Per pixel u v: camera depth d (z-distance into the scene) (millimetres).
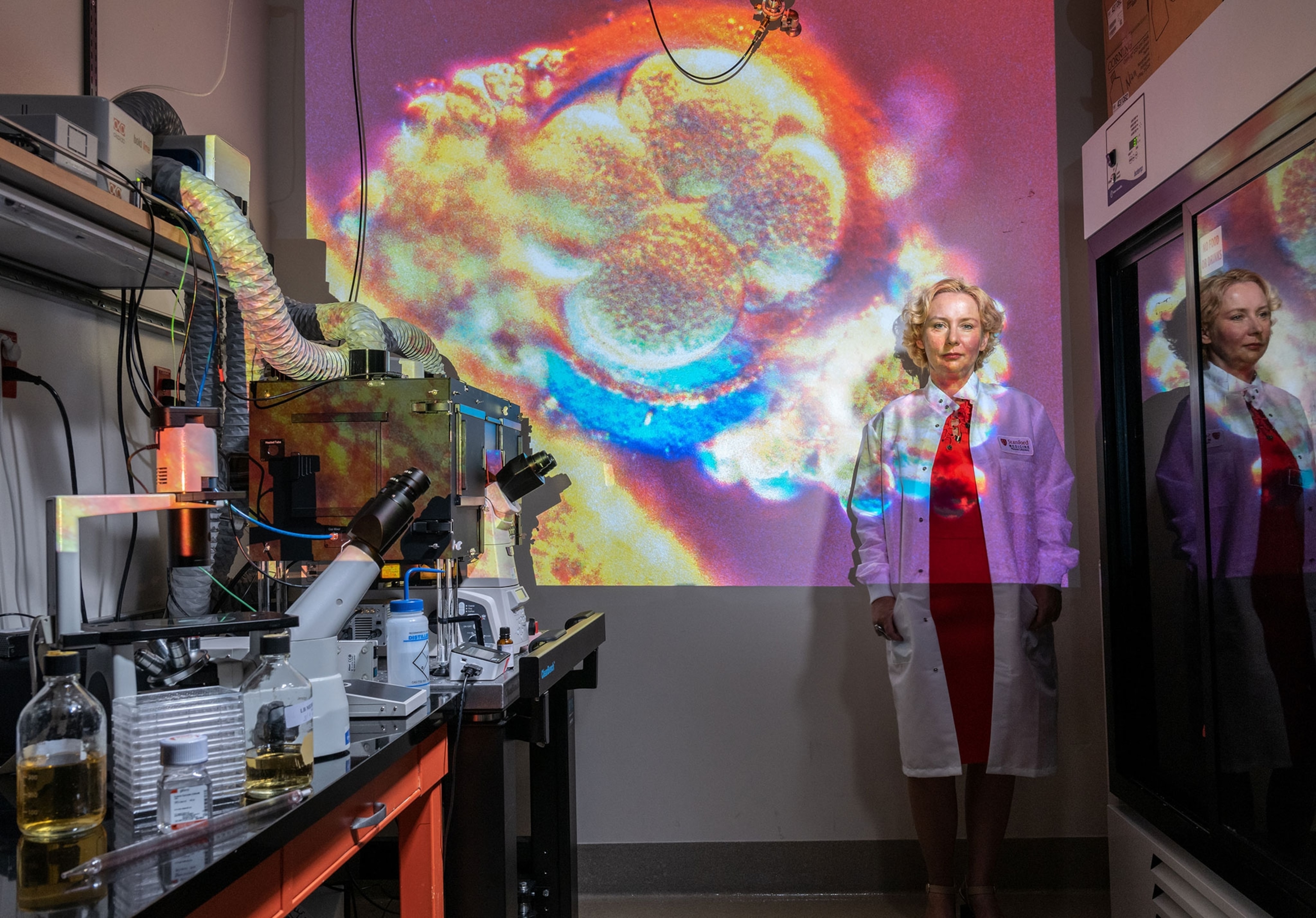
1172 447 2225
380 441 1944
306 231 2971
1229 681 1909
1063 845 2787
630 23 2953
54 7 1942
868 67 2930
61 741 976
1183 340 2146
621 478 2920
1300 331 1606
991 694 2480
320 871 1169
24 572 1804
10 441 1774
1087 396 2854
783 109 2938
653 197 2951
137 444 2195
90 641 1068
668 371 2926
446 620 1835
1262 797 1790
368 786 1312
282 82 2977
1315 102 1511
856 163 2922
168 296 2348
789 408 2900
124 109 1858
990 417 2639
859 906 2721
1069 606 2832
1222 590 1919
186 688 1388
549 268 2953
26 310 1832
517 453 2377
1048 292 2875
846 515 2877
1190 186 1961
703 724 2869
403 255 2959
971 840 2521
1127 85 2518
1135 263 2414
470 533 2020
